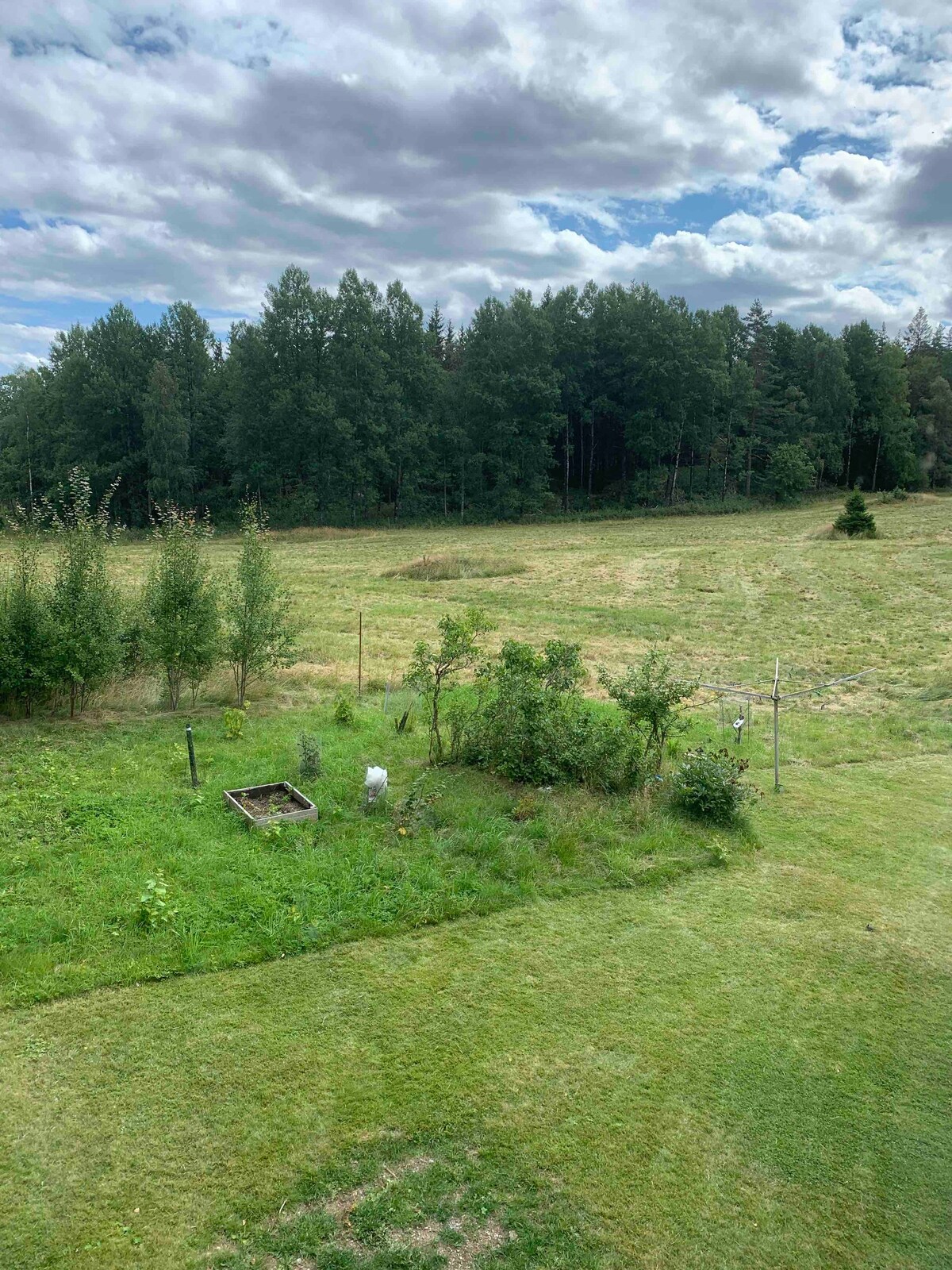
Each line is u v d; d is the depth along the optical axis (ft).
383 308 217.15
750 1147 17.31
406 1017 20.89
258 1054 19.26
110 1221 14.88
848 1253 15.05
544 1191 15.92
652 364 215.92
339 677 57.16
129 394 201.26
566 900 27.45
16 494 210.38
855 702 57.41
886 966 24.40
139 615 49.52
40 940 23.11
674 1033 20.81
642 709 37.88
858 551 140.56
